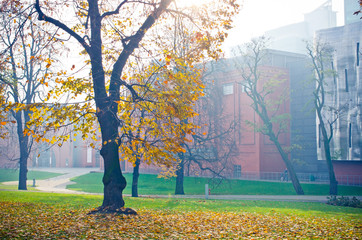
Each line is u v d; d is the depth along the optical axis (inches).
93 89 569.0
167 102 465.4
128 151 525.3
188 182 1978.3
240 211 688.4
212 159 1389.0
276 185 1733.5
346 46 1827.0
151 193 1557.6
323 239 393.1
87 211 567.8
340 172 1893.5
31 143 1456.7
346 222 533.3
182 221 506.0
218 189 1686.8
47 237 361.1
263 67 2086.6
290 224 507.2
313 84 2158.0
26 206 621.9
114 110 537.0
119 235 387.5
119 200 546.3
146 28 545.0
